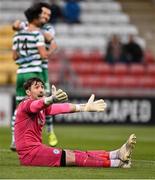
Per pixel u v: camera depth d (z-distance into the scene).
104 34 74.56
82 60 70.00
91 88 62.12
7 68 65.62
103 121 56.31
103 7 77.12
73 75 59.72
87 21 75.19
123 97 56.41
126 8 77.75
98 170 22.11
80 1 77.00
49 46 31.94
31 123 23.02
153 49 73.25
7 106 55.22
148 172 22.17
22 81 30.80
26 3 75.12
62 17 73.31
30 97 23.30
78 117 56.12
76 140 39.22
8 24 72.69
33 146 22.95
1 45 66.81
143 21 76.94
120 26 75.81
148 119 56.62
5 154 28.45
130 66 68.56
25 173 21.22
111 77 68.44
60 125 55.81
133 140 22.48
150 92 61.41
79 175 20.88
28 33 30.80
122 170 22.34
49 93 31.58
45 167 22.62
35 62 30.78
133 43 68.31
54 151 22.88
